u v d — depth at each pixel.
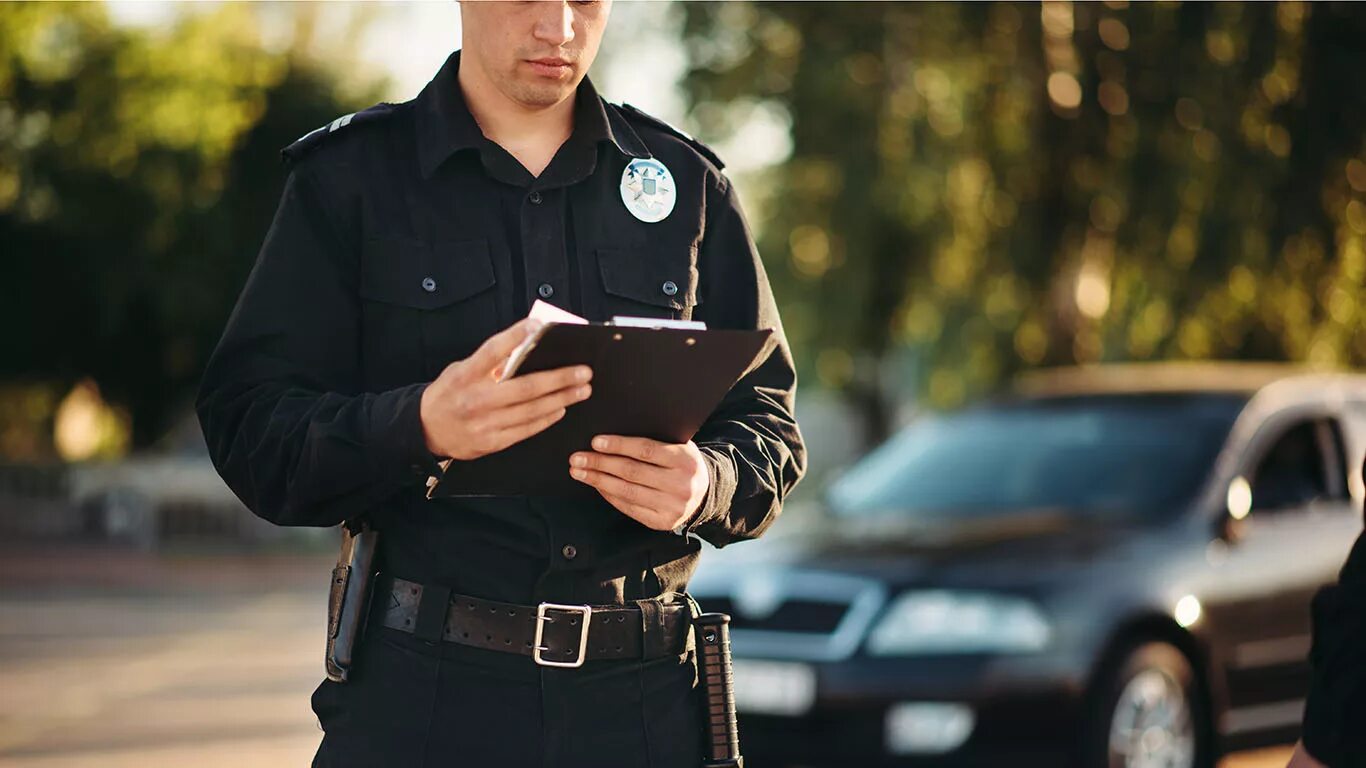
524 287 2.28
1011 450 6.66
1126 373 7.74
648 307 2.33
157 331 21.03
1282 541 6.15
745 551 6.04
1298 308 12.74
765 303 2.46
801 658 5.52
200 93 19.17
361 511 2.24
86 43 18.86
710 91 14.12
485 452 1.99
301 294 2.25
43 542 18.86
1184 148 12.16
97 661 9.82
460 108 2.31
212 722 7.61
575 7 2.24
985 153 13.57
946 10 13.05
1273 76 11.88
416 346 2.25
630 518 2.26
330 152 2.31
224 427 2.21
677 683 2.29
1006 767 5.38
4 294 20.09
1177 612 5.73
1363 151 11.90
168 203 19.52
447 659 2.21
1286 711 6.09
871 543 5.94
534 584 2.21
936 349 15.38
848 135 13.56
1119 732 5.57
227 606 13.39
